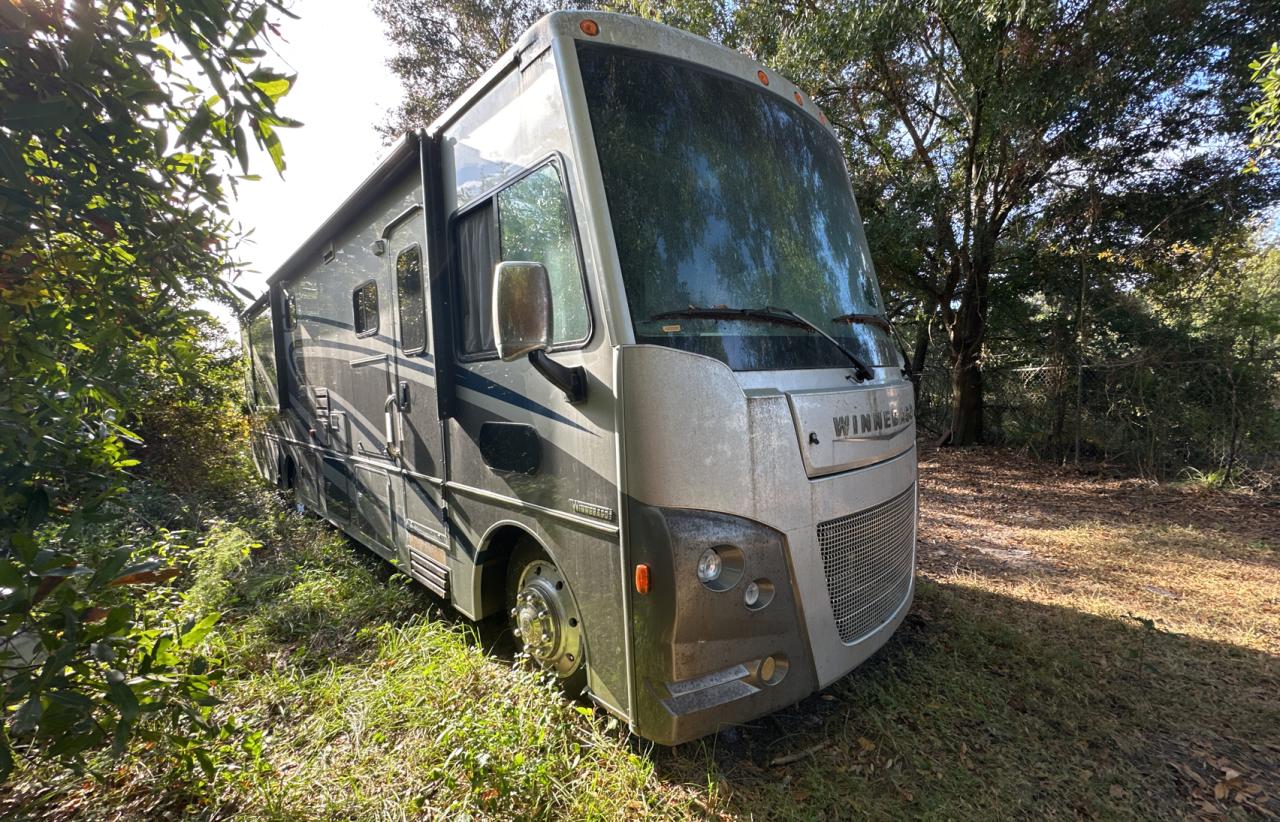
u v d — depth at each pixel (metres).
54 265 1.64
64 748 1.69
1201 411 8.33
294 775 2.48
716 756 2.69
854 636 2.83
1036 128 8.45
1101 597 4.45
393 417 4.19
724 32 9.40
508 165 2.91
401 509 4.20
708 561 2.29
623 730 2.75
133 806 2.34
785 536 2.47
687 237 2.63
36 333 1.62
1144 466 8.73
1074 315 9.81
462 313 3.34
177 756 2.37
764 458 2.41
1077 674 3.34
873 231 9.66
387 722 2.80
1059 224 9.59
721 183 2.84
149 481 5.85
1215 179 8.73
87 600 1.67
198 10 1.38
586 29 2.64
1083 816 2.40
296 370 6.30
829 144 3.64
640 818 2.34
